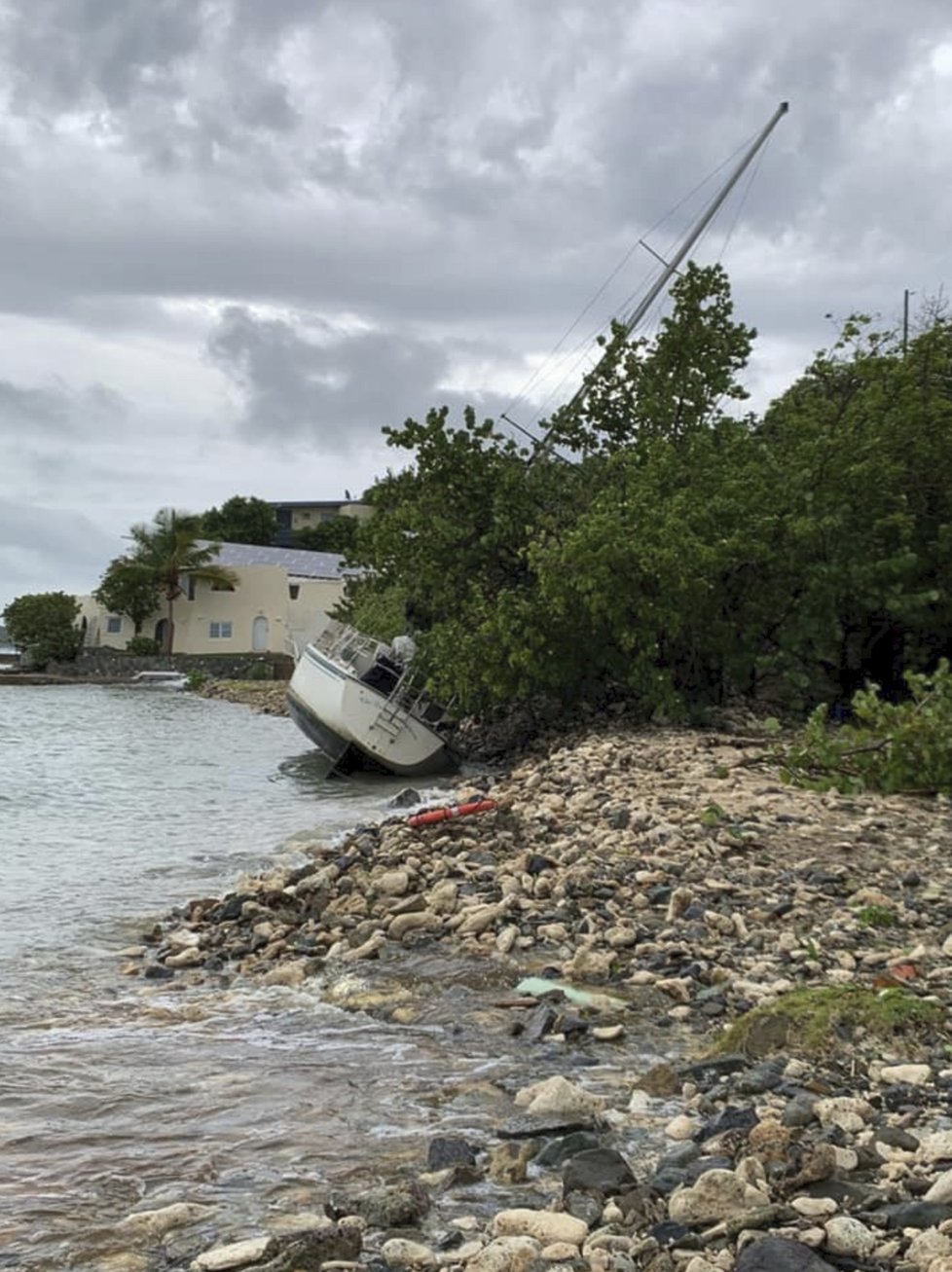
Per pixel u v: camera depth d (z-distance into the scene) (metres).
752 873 13.74
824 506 28.83
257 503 122.88
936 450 30.23
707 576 27.88
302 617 93.94
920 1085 7.46
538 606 29.12
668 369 33.94
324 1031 9.45
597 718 31.64
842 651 32.06
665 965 10.73
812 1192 5.91
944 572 30.27
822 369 33.19
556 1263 5.38
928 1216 5.59
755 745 25.58
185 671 89.31
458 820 18.03
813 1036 8.23
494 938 11.87
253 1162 6.84
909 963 10.11
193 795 27.52
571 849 15.27
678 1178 6.17
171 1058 8.77
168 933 13.17
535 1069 8.41
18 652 104.50
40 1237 5.95
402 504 33.41
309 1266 5.39
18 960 12.02
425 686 30.59
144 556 92.81
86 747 40.69
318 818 23.17
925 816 17.14
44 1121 7.52
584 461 34.31
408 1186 6.21
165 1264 5.66
